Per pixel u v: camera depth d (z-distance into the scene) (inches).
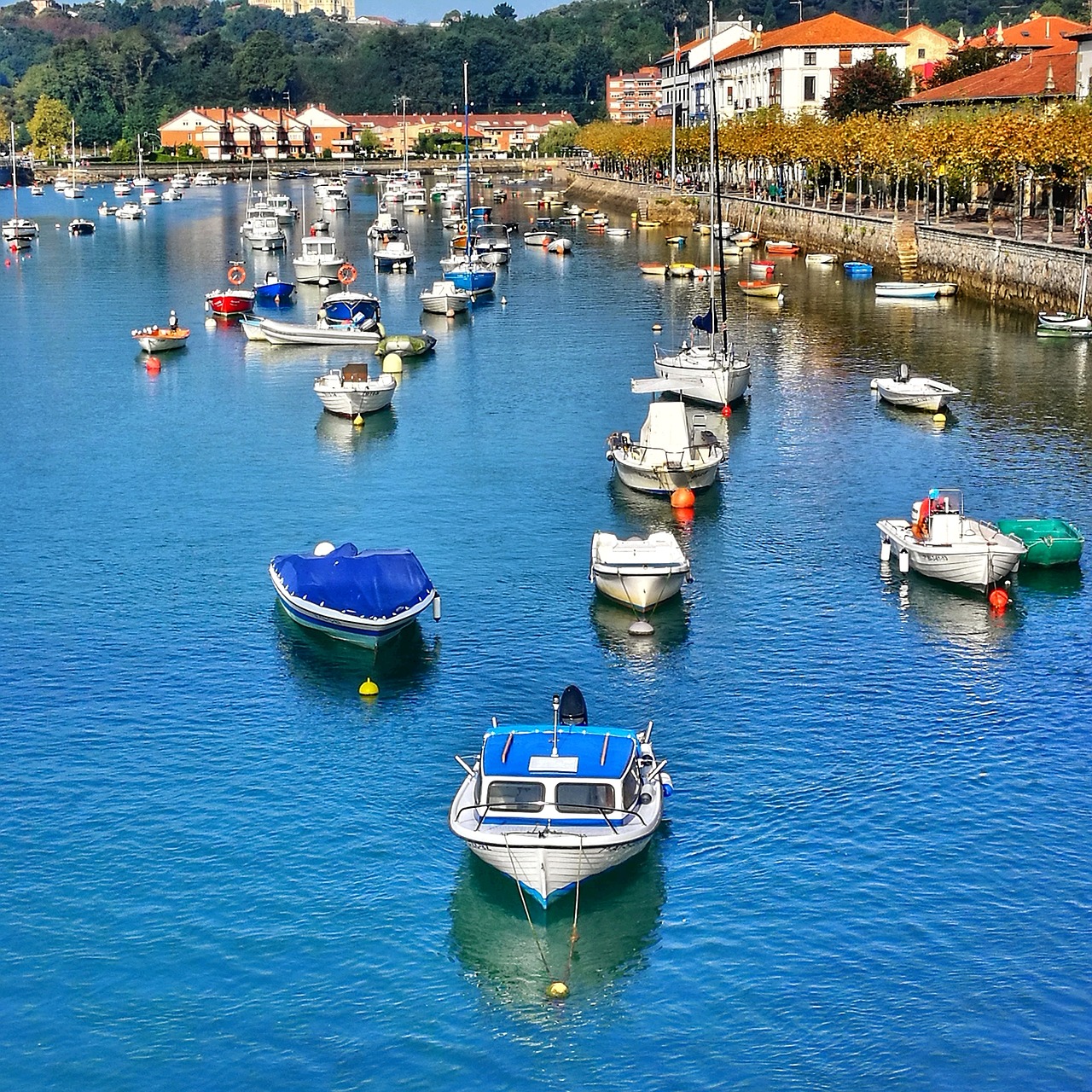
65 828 1652.3
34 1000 1384.1
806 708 1894.7
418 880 1556.3
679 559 2206.0
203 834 1641.2
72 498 2871.6
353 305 4830.2
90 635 2166.6
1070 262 4335.6
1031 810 1657.2
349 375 3550.7
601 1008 1373.0
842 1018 1354.6
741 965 1422.2
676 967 1423.5
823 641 2095.2
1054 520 2413.9
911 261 5664.4
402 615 2080.5
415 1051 1326.3
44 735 1861.5
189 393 3826.3
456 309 5009.8
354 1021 1360.7
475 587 2316.7
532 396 3683.6
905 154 5693.9
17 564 2482.8
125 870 1574.8
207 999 1386.6
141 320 5078.7
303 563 2171.5
